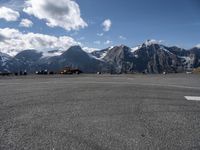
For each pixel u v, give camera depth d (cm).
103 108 801
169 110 786
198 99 1010
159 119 671
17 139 498
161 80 2252
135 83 1691
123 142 490
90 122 631
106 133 544
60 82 1775
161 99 987
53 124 609
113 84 1555
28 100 934
